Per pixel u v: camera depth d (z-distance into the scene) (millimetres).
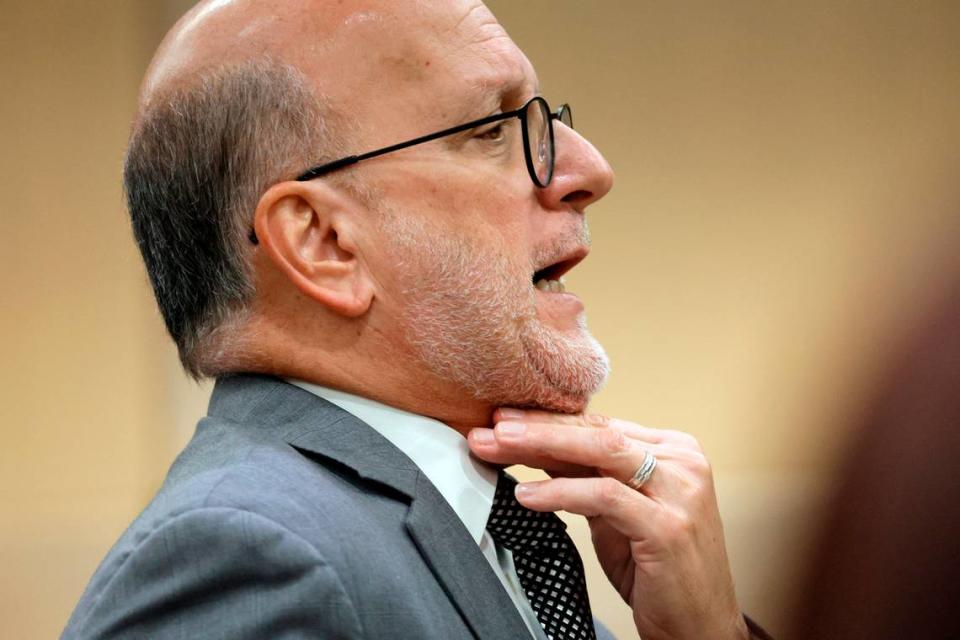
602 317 9148
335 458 3408
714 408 9188
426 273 3623
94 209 8383
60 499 8391
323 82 3631
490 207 3695
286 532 2936
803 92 9242
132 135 3945
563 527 3818
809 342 9133
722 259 9211
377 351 3662
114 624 2896
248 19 3732
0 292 8297
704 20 9125
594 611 8703
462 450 3730
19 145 8281
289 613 2855
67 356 8398
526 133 3795
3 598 8273
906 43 9289
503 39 3854
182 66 3771
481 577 3352
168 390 8516
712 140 9172
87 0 8312
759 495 9008
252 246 3658
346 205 3623
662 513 3730
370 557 3088
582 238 3936
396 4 3703
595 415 3949
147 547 2934
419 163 3637
